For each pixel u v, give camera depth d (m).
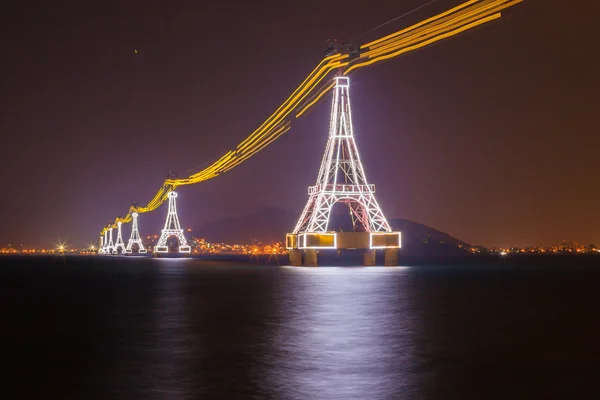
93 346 35.38
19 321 47.53
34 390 25.08
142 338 38.09
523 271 164.38
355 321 46.19
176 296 70.88
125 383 26.12
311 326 43.25
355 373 27.78
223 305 59.09
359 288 81.69
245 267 179.00
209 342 36.38
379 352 32.91
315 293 73.38
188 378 26.91
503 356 31.78
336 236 136.12
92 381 26.53
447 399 23.45
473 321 46.28
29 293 77.88
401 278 108.31
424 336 38.53
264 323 45.03
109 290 82.62
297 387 25.23
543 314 51.22
